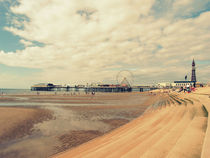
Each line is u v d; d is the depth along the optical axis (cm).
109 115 1656
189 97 1861
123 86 16862
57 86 18725
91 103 3206
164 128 586
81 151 563
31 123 1236
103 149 457
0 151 671
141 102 3428
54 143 769
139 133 607
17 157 609
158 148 327
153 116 1168
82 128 1086
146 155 292
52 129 1055
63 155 573
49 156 605
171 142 364
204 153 201
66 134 932
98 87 17788
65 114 1720
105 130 1027
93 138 846
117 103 3186
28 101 3766
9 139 835
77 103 3197
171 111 1143
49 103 3206
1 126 1099
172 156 250
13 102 3462
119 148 434
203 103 986
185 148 282
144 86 17562
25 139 838
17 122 1246
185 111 949
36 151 665
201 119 557
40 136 891
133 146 427
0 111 1827
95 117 1534
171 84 17088
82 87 18738
